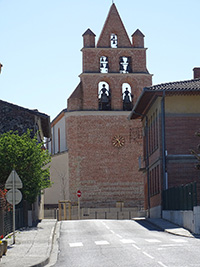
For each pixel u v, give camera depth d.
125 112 66.50
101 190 65.69
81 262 17.64
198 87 39.84
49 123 47.88
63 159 72.12
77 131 66.06
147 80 67.00
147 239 25.06
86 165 65.88
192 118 41.03
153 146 45.31
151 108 46.03
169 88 39.75
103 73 66.75
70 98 66.75
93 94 66.69
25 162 33.38
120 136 66.56
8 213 28.52
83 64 67.19
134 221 40.59
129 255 18.77
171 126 40.91
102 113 66.44
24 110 44.06
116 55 67.38
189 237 26.62
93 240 25.45
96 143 66.31
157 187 43.16
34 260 18.58
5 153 33.34
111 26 68.25
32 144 34.16
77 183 65.56
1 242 19.06
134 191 66.12
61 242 25.45
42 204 61.50
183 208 32.66
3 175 33.47
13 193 23.77
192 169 40.72
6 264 17.73
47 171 35.22
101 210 64.81
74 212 64.75
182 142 40.84
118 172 66.19
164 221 37.62
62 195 72.06
